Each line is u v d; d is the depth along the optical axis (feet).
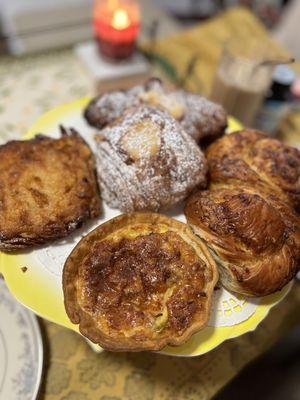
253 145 0.94
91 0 1.75
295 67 1.64
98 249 0.74
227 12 1.86
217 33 1.72
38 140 0.91
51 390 0.77
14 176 0.82
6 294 0.83
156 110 0.92
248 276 0.74
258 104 1.30
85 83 1.44
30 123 1.26
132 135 0.88
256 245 0.75
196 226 0.80
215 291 0.79
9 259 0.78
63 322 0.71
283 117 1.38
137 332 0.67
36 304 0.72
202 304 0.70
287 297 0.97
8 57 1.49
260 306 0.79
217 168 0.91
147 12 2.08
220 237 0.76
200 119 1.02
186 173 0.87
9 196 0.80
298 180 0.88
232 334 0.74
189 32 1.72
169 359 0.84
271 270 0.75
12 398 0.71
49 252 0.80
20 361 0.75
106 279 0.72
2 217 0.77
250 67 1.25
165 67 1.50
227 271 0.77
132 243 0.76
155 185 0.85
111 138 0.89
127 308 0.70
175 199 0.87
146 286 0.72
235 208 0.78
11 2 1.65
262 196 0.83
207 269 0.74
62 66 1.50
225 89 1.29
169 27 2.03
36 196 0.81
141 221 0.80
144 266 0.74
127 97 1.05
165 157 0.86
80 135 0.99
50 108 1.32
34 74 1.44
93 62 1.39
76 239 0.83
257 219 0.76
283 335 0.87
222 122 1.05
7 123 1.24
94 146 1.01
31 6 1.66
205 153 0.99
